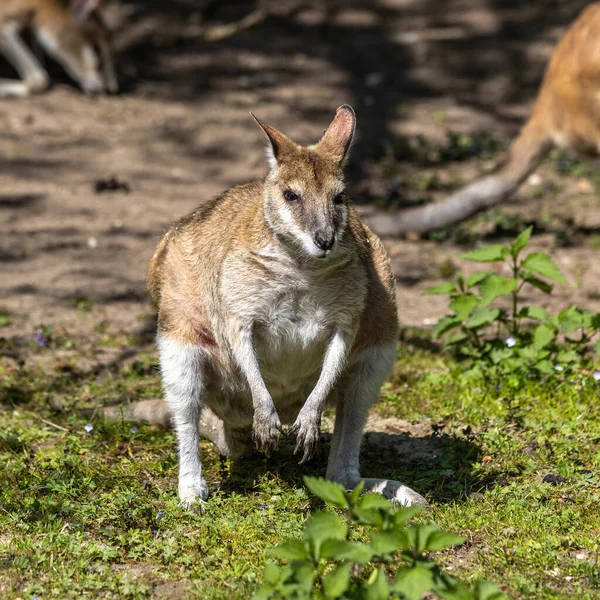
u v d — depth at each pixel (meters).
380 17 26.42
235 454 9.04
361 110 21.75
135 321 13.09
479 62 23.88
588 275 14.40
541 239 15.92
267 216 7.86
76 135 20.16
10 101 21.64
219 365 8.41
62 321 13.03
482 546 7.30
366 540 7.23
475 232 16.41
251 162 19.12
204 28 25.58
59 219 16.69
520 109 21.94
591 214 17.16
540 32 25.12
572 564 6.98
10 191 17.66
